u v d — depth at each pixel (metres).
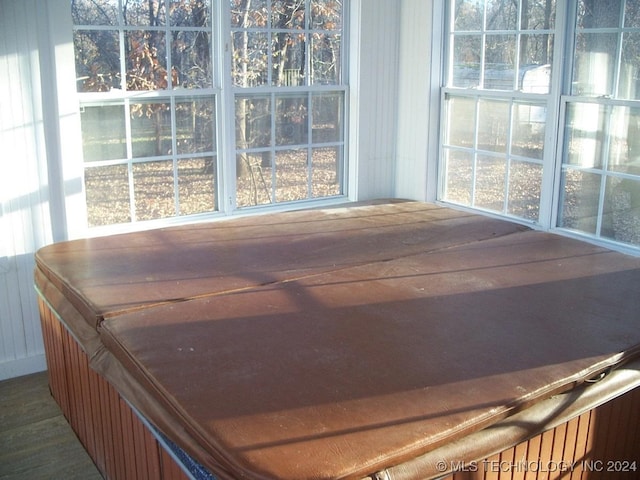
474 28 4.67
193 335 2.73
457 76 4.84
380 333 2.75
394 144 5.25
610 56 3.89
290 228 4.29
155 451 2.50
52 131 3.88
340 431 2.06
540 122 4.32
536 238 4.05
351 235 4.12
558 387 2.36
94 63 4.06
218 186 4.66
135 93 4.21
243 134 4.68
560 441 2.50
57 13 3.79
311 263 3.61
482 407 2.19
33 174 3.86
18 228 3.87
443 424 2.09
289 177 4.95
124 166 4.27
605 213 4.05
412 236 4.10
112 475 3.01
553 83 4.18
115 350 2.70
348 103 5.07
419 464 2.01
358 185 5.14
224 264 3.58
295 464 1.90
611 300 3.11
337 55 4.99
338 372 2.43
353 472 1.88
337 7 4.91
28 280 3.96
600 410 2.63
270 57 4.69
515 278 3.38
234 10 4.47
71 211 4.02
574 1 4.04
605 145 3.98
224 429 2.07
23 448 3.33
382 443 1.99
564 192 4.27
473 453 2.12
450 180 5.01
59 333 3.42
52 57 3.81
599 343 2.67
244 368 2.46
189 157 4.50
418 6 4.88
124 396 2.56
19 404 3.72
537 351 2.60
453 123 4.90
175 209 4.52
